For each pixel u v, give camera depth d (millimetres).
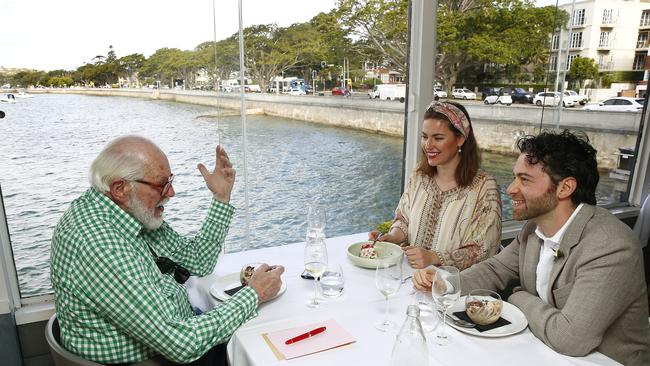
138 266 1111
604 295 1061
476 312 1170
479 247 1626
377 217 2771
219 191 1666
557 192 1178
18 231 1910
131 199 1206
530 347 1081
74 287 1087
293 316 1253
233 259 1764
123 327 1096
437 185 1812
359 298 1366
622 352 1155
